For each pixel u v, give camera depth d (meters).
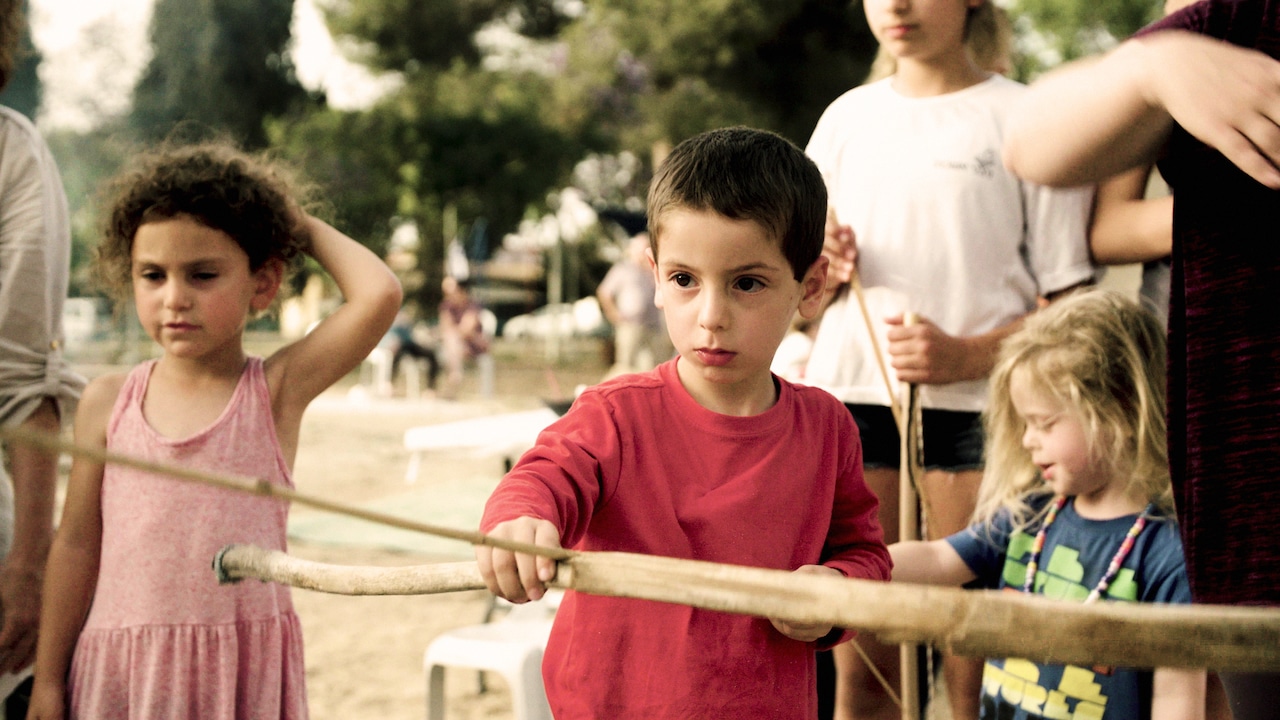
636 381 1.60
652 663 1.50
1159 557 1.94
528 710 2.91
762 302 1.48
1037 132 1.42
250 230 1.95
